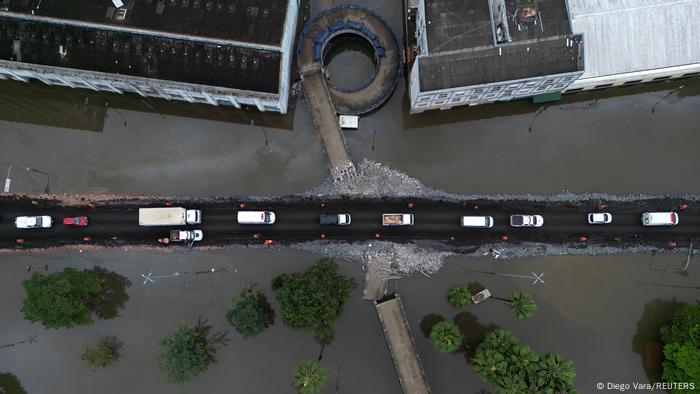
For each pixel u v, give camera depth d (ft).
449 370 324.80
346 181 329.93
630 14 309.42
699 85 339.98
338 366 325.62
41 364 324.80
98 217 327.47
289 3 310.86
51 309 287.48
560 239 327.88
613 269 327.88
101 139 338.34
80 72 304.50
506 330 316.40
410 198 330.75
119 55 302.25
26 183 331.77
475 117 342.23
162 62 303.07
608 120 340.80
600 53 311.27
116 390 324.19
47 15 297.94
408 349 314.96
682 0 307.58
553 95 325.62
